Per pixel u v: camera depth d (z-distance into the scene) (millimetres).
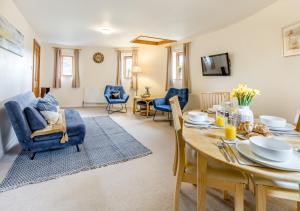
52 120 2711
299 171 868
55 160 2416
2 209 1521
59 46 6336
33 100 3271
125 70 6945
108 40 5457
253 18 3295
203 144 1200
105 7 3020
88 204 1605
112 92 6258
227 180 1268
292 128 1551
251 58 3375
